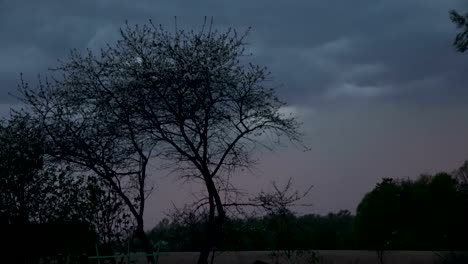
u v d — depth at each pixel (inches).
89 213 724.7
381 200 1339.8
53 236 722.8
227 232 746.8
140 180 764.0
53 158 750.5
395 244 1031.6
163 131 762.2
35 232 722.8
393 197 1336.1
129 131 762.8
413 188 1395.2
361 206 1349.7
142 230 748.0
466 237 1098.1
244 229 753.6
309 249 789.9
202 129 759.7
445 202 1312.7
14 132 743.1
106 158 761.0
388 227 1291.8
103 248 719.7
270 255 775.7
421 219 1298.0
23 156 722.8
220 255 808.9
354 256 898.1
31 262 716.7
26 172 723.4
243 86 763.4
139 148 765.9
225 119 765.9
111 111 760.3
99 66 775.7
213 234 746.8
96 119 766.5
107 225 730.8
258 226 759.7
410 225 1299.2
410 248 1242.6
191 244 757.3
